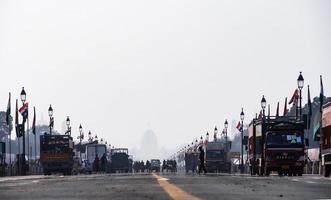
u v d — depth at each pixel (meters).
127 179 48.72
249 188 32.09
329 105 60.28
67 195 25.83
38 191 30.39
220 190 29.48
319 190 30.98
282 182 43.59
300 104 96.00
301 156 79.44
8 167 116.50
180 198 21.05
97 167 141.75
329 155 60.75
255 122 87.31
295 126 80.19
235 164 177.00
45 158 114.44
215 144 148.50
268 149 79.75
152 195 24.06
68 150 114.75
